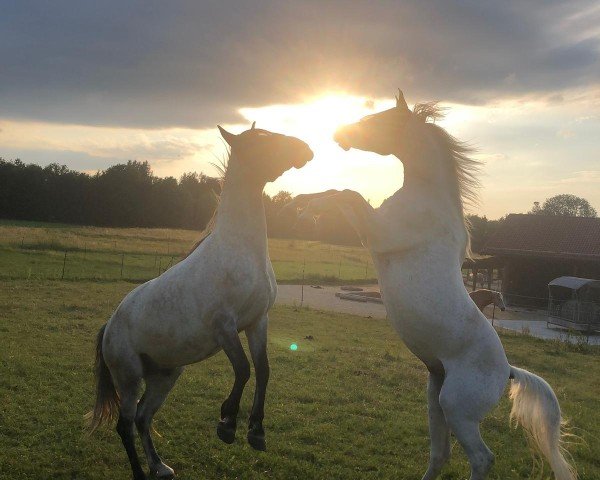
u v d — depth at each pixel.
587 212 81.00
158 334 4.61
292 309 19.55
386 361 11.44
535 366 12.66
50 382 8.09
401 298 4.46
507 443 7.05
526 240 30.17
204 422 6.86
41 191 75.31
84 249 32.94
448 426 4.66
